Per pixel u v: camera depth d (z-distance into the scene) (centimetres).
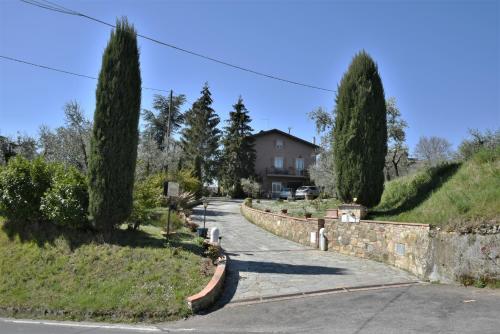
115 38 1122
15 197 1116
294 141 5872
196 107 5859
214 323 720
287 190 4956
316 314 734
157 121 5928
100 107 1092
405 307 749
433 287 909
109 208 1068
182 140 5847
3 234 1168
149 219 1383
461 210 1038
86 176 1138
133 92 1130
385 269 1116
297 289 914
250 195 5022
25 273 987
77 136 2717
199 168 4559
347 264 1190
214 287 854
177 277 909
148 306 796
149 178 2016
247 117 5541
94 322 769
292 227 1736
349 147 1427
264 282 977
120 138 1092
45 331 703
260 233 1939
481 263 896
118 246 1048
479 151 1297
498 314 681
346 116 1446
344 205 1402
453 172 1318
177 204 1917
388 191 1595
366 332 622
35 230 1139
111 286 888
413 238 1071
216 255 1123
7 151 3231
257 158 5731
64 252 1045
